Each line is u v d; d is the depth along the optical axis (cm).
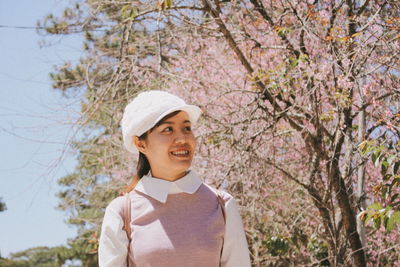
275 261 674
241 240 249
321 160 542
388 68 455
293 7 521
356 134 552
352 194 559
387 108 468
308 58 476
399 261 633
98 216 877
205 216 245
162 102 251
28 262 1906
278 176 621
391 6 501
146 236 240
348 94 481
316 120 506
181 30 632
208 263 239
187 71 648
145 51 656
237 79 641
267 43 609
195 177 254
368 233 623
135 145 258
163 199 245
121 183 737
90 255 1532
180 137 249
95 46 728
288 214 661
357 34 441
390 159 391
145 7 594
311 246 637
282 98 543
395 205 386
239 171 514
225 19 600
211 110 617
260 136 531
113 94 607
